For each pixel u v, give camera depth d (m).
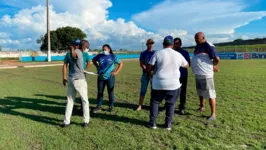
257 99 7.14
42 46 69.44
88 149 3.81
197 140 4.09
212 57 5.08
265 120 5.07
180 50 5.64
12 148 3.83
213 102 5.19
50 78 13.74
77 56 4.71
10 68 22.62
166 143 3.99
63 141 4.11
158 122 5.09
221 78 12.45
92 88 10.02
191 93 8.41
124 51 65.88
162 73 4.46
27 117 5.50
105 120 5.28
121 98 7.72
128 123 5.05
